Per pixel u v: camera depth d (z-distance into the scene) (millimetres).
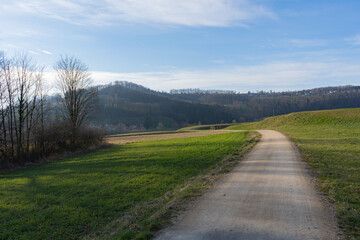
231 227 6203
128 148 32469
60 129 31109
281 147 23016
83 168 18328
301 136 33594
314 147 21734
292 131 43312
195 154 21359
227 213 7242
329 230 5895
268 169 13664
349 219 6492
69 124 33094
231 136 40000
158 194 10320
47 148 28922
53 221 8047
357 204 7703
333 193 8766
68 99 35906
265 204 7922
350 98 166125
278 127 54031
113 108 144375
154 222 6695
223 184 10898
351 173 11875
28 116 27125
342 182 10273
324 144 23656
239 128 67812
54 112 33719
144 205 8844
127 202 9477
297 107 159000
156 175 13930
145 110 147375
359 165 13648
